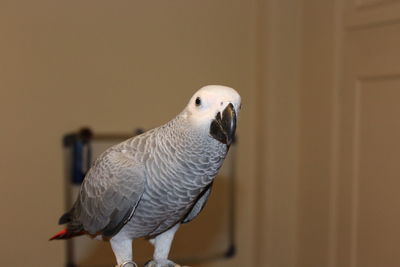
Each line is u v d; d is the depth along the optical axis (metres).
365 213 2.06
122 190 1.12
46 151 2.10
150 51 2.24
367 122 2.04
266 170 2.44
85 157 2.11
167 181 1.08
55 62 2.08
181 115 1.08
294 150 2.49
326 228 2.29
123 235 1.22
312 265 2.41
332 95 2.22
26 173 2.07
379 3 1.93
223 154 1.05
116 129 2.20
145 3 2.21
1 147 2.03
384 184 1.96
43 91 2.07
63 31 2.08
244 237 2.52
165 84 2.28
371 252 2.04
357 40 2.07
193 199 1.15
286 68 2.42
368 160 2.04
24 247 2.10
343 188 2.19
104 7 2.14
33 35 2.04
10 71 2.01
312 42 2.34
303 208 2.46
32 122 2.07
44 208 2.11
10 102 2.02
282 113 2.44
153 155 1.10
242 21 2.42
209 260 2.42
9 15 1.99
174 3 2.27
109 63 2.17
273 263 2.50
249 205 2.52
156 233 1.26
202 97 1.02
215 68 2.38
